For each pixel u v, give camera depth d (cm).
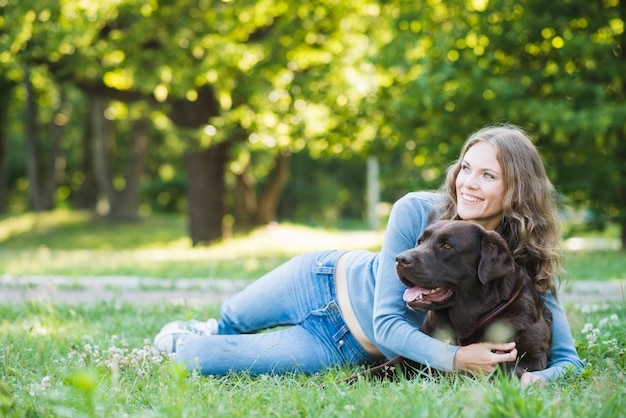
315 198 4116
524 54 1398
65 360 446
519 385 318
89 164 3091
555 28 1336
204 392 343
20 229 2538
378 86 1566
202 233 1912
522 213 392
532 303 369
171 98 1769
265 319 464
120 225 2644
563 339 399
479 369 356
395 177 1571
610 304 667
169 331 473
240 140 1809
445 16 1455
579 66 1399
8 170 3891
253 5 1605
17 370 406
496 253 353
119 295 845
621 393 314
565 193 1438
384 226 3634
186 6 1664
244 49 1549
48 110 3428
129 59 1625
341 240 2109
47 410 302
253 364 414
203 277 995
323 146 1677
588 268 1035
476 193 395
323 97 1578
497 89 1275
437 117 1388
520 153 397
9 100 2895
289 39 1644
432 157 1451
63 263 1227
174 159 3972
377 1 1512
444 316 377
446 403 296
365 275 421
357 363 432
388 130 1567
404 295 366
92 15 1466
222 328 484
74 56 1616
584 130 1298
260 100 1617
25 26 1477
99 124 2756
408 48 1399
